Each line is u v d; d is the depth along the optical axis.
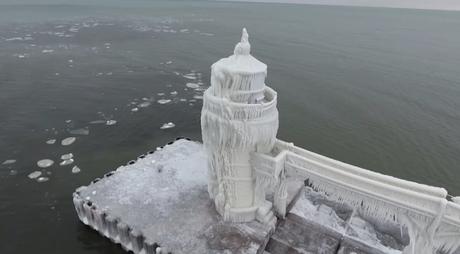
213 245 20.95
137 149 37.47
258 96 20.20
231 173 21.88
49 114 43.97
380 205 18.66
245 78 19.09
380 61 72.62
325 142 39.84
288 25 126.38
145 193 25.61
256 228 22.59
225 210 22.75
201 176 28.03
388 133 41.66
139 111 46.59
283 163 21.77
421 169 34.78
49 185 30.55
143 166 29.12
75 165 33.69
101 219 23.47
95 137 39.22
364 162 36.06
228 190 22.47
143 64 67.62
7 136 38.06
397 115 46.25
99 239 24.64
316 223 24.36
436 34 116.06
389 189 18.02
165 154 31.16
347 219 25.19
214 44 86.94
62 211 27.53
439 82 58.91
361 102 50.53
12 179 31.03
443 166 35.12
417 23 159.75
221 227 22.48
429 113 46.72
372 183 18.47
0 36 83.38
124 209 23.86
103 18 125.31
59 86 53.41
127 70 63.47
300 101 50.72
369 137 40.84
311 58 74.19
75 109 45.88
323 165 20.30
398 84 57.94
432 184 32.47
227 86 19.70
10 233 25.06
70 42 82.56
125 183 26.70
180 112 47.00
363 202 19.30
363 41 95.38
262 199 23.56
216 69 19.73
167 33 100.75
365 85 57.41
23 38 83.12
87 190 25.64
